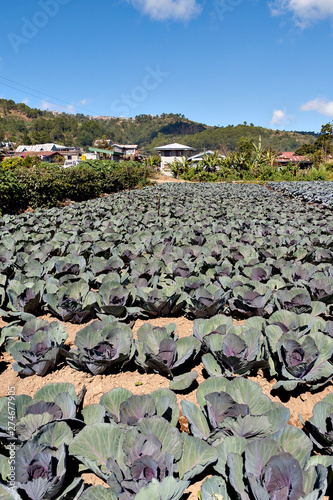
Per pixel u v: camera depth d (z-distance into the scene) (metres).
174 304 4.79
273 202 17.12
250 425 2.32
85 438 2.29
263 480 1.95
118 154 69.88
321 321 3.83
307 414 3.09
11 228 9.46
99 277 5.30
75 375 3.52
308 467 2.10
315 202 18.39
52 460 2.17
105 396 2.72
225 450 2.21
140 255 7.15
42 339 3.60
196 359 3.85
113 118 191.50
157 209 12.92
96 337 3.55
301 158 83.31
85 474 2.48
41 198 16.33
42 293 4.85
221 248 7.04
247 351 3.43
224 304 4.67
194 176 44.91
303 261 6.81
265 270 5.43
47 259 6.73
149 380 3.44
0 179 14.05
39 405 2.54
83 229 9.35
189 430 2.93
